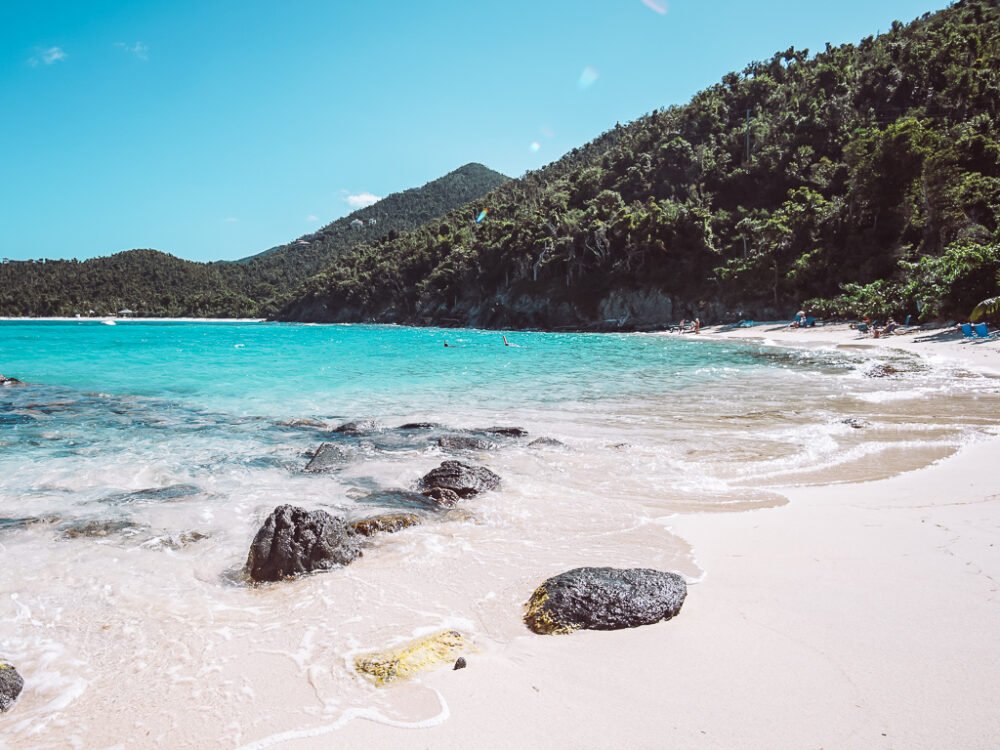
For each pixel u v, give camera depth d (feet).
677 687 11.29
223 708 11.09
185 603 15.78
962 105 233.76
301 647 13.34
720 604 14.75
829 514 21.44
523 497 24.64
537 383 63.67
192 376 73.10
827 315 166.20
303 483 27.35
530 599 15.30
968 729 9.67
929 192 167.53
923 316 117.91
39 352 122.42
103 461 31.42
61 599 16.02
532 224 334.85
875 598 14.62
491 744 9.79
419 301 396.57
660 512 22.48
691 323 215.51
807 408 44.98
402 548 19.29
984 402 45.47
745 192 277.64
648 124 402.31
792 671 11.64
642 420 41.81
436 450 33.40
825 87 298.56
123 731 10.53
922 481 25.14
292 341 176.86
